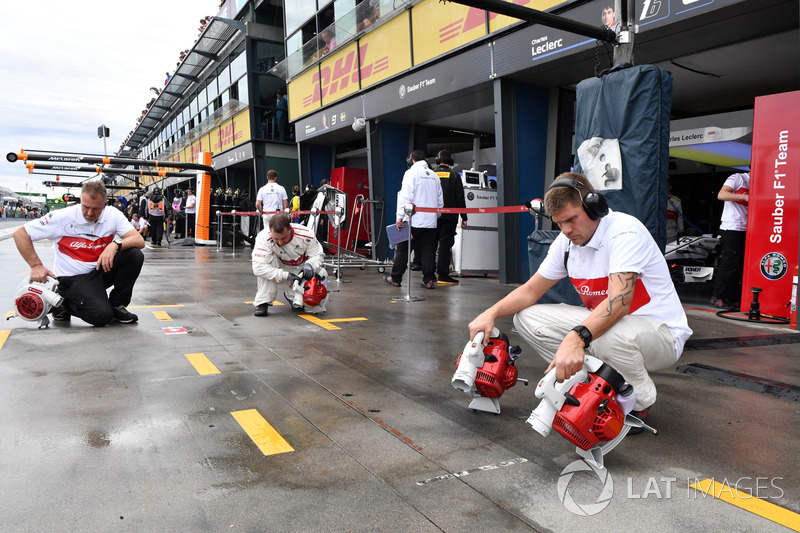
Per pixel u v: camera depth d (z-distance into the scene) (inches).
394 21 370.3
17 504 69.3
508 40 281.3
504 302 100.3
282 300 239.3
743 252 222.5
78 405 105.6
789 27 216.7
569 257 95.6
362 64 414.9
